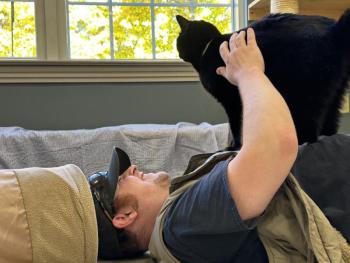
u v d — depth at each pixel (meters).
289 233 0.76
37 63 2.02
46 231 0.74
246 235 0.77
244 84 0.80
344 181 0.84
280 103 0.74
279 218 0.77
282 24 0.99
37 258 0.72
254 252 0.79
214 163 0.82
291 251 0.77
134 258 0.95
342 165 0.85
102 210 0.92
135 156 1.72
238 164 0.70
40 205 0.75
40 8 2.13
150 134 1.75
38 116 2.06
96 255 0.79
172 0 2.32
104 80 2.10
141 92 2.15
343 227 0.81
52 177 0.79
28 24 2.17
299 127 0.94
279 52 0.94
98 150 1.71
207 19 2.35
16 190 0.75
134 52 2.29
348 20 0.93
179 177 0.82
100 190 0.93
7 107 2.03
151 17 2.30
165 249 0.80
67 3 2.19
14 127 1.85
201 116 2.21
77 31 2.21
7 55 2.16
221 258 0.79
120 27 2.27
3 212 0.73
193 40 1.20
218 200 0.71
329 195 0.83
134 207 0.91
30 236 0.73
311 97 0.95
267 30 0.98
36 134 1.68
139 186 0.94
